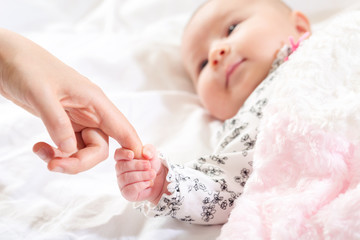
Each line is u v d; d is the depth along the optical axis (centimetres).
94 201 63
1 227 60
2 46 53
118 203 63
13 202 63
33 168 67
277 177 58
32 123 74
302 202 53
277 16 86
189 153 73
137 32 109
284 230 52
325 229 50
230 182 63
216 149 70
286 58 76
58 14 106
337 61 61
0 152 71
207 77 83
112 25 108
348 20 65
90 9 114
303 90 59
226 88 82
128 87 88
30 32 100
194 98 88
